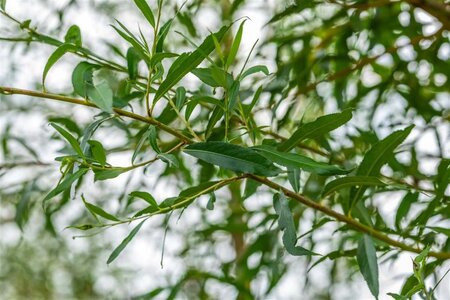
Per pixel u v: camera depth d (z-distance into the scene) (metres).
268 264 1.35
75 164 0.92
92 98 0.91
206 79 0.95
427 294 0.93
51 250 2.34
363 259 1.00
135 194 0.91
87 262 2.39
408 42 1.35
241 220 1.46
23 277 2.45
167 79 0.91
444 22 1.30
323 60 1.32
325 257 1.11
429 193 1.14
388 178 1.22
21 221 1.34
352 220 1.03
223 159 0.88
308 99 1.41
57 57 0.93
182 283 1.40
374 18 1.34
